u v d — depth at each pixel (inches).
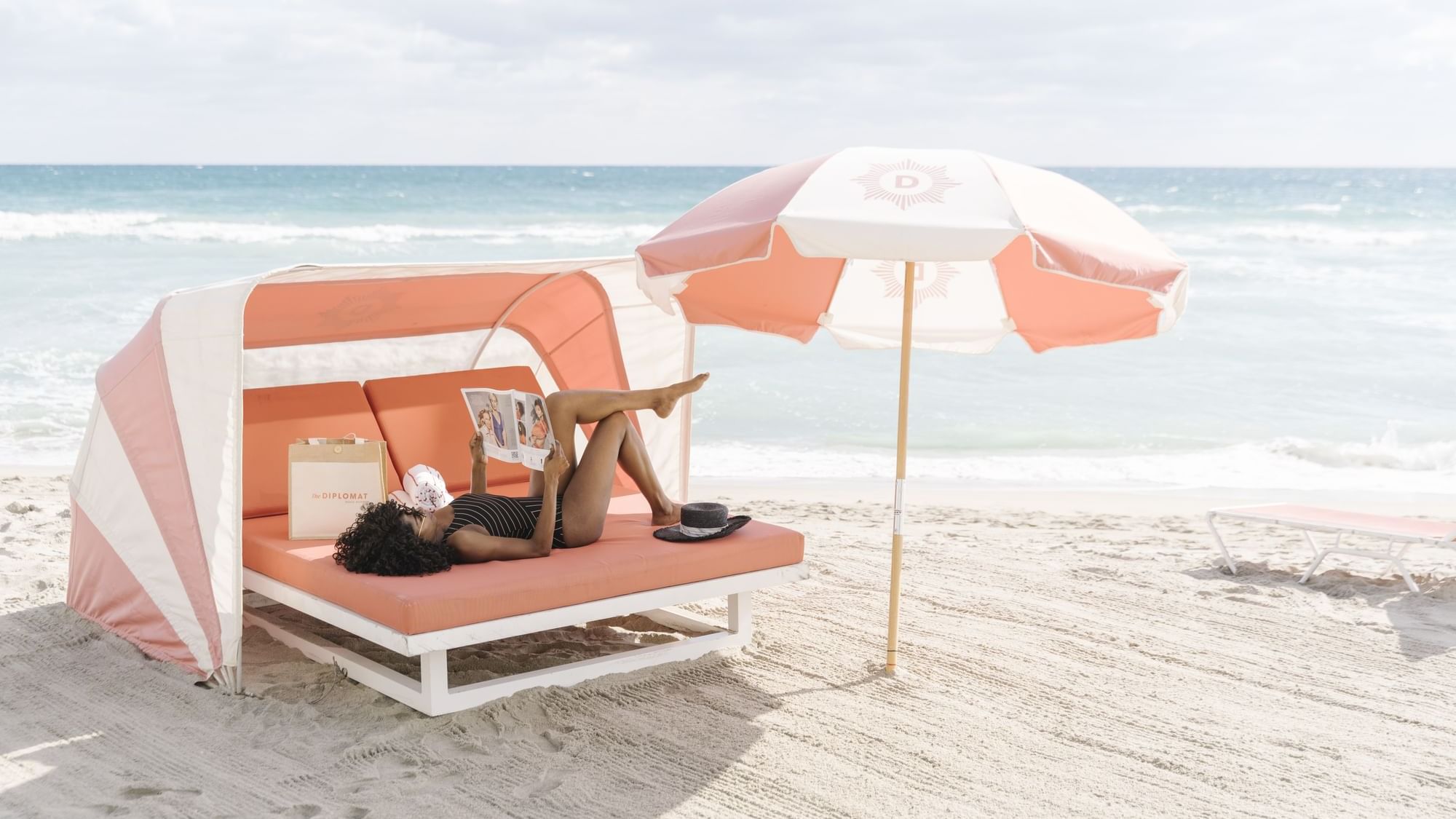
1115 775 149.3
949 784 144.7
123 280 788.6
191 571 173.9
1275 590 240.2
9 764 143.9
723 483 388.8
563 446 189.3
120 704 164.2
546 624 163.9
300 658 187.0
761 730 160.6
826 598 230.1
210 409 169.5
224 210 1462.8
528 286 247.1
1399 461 418.3
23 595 217.5
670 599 177.9
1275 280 907.4
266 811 130.9
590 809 134.3
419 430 235.8
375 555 165.6
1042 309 205.2
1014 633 210.1
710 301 212.1
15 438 408.5
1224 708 174.7
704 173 3002.0
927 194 157.8
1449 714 174.2
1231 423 482.0
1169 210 1631.4
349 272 182.5
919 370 596.7
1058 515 330.6
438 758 146.6
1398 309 759.7
